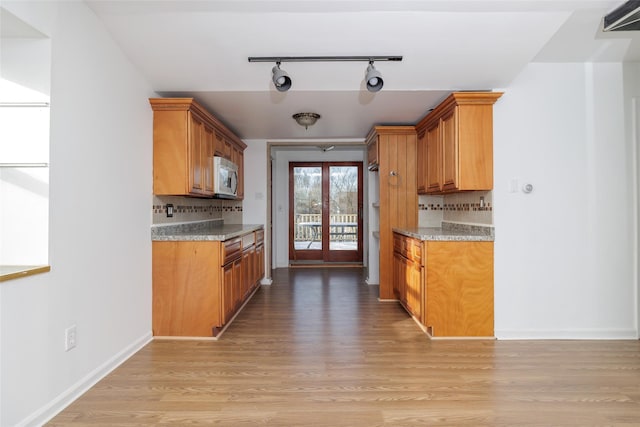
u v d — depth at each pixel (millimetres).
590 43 2646
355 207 6992
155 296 2963
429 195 4273
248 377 2258
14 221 1821
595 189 2984
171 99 2904
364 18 2279
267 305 4012
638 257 2984
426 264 2961
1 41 1826
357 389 2105
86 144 2131
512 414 1848
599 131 2986
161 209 3133
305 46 2518
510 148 2984
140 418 1812
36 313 1752
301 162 6953
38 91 1828
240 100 3316
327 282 5281
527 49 2561
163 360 2520
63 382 1927
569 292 2984
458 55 2621
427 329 3059
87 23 2145
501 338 2973
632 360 2531
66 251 1956
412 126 4215
